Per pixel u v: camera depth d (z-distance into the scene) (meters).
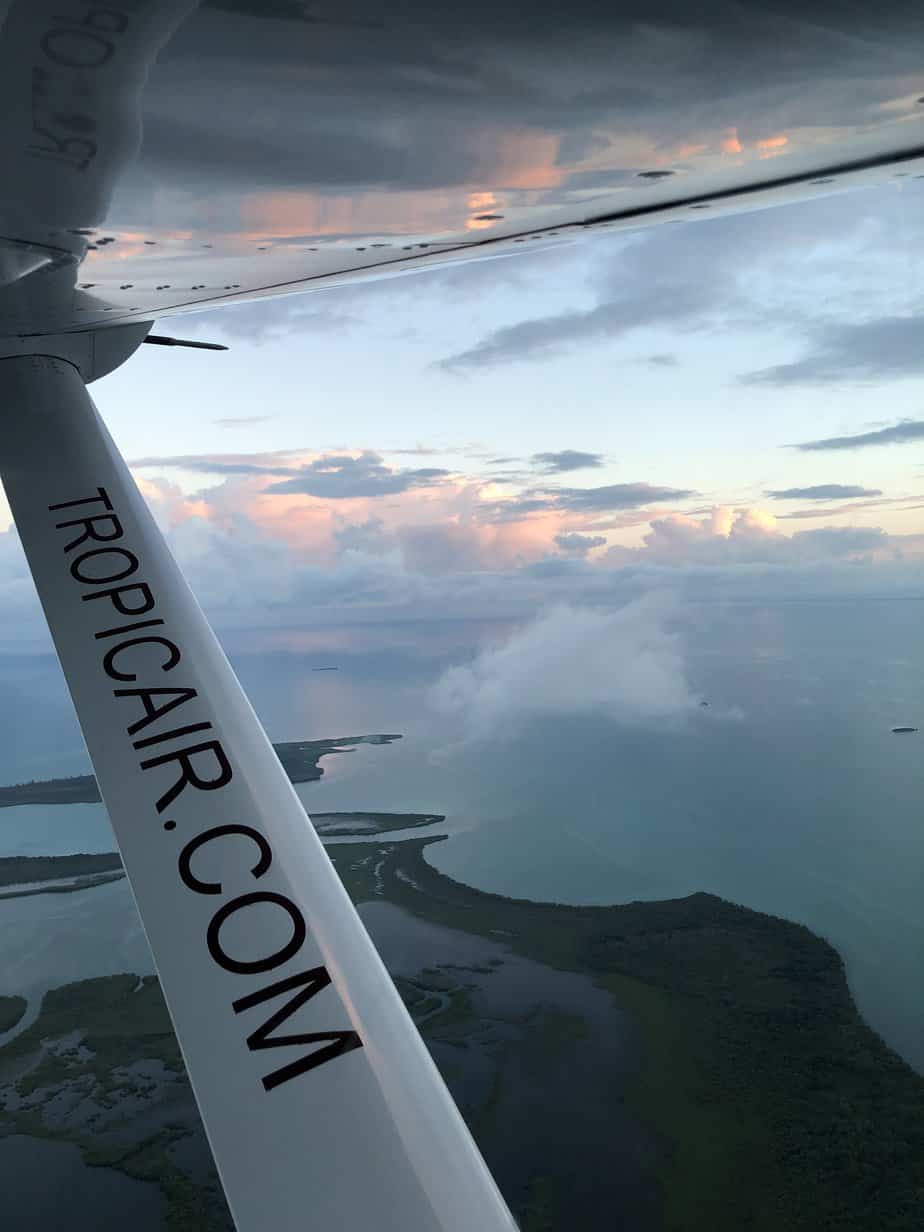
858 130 1.68
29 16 1.06
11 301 2.83
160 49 1.17
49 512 2.96
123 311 3.32
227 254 2.58
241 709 2.49
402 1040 1.82
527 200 2.19
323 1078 1.72
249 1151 1.64
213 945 1.96
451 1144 1.65
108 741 2.38
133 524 2.95
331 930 2.00
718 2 1.03
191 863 2.11
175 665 2.54
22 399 3.31
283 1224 1.54
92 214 1.96
